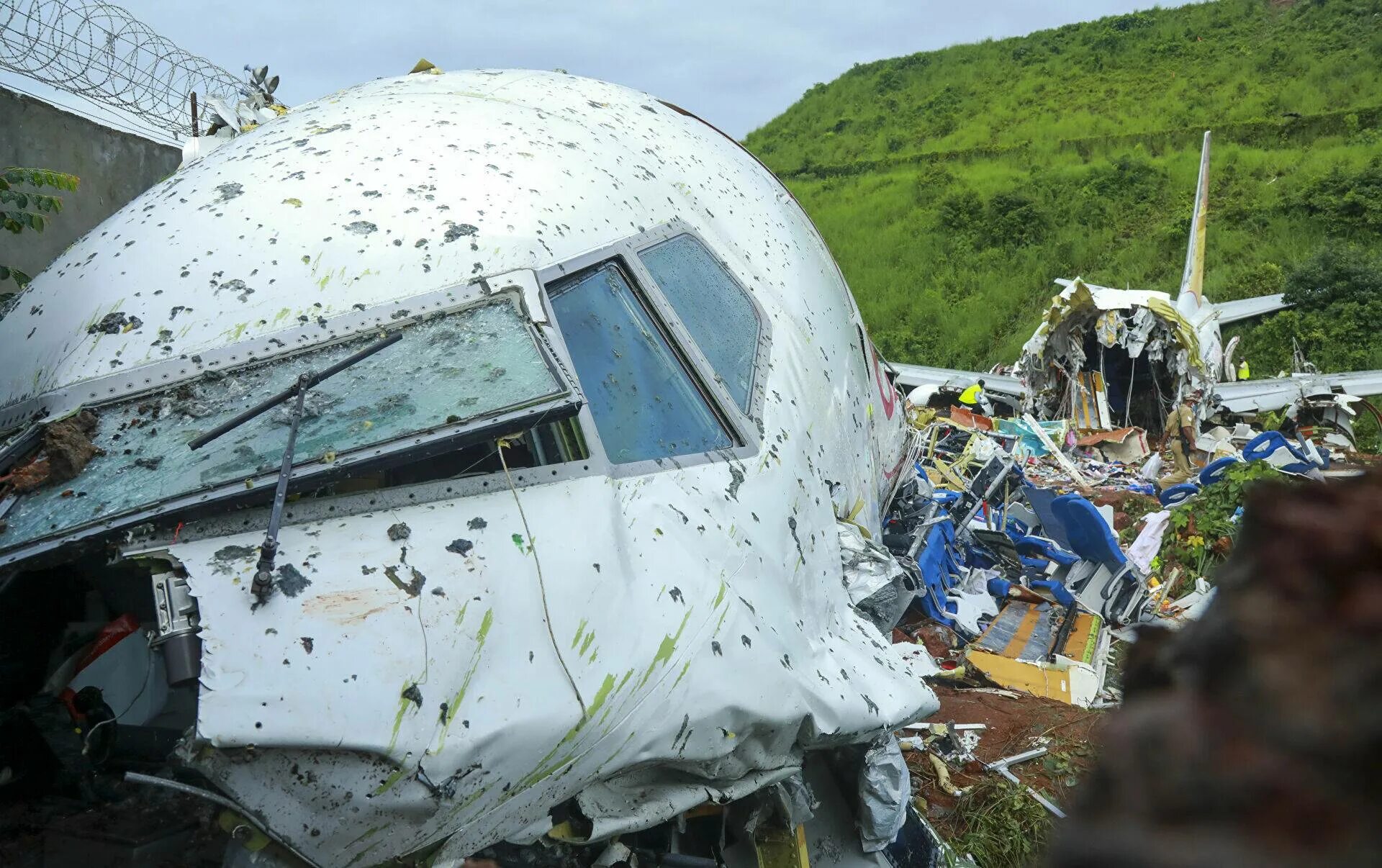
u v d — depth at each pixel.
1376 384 15.38
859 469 4.77
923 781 5.12
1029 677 6.51
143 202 3.58
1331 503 0.52
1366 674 0.44
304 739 2.19
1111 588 7.45
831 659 3.47
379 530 2.53
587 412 2.96
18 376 3.05
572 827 2.70
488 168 3.63
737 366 3.84
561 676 2.52
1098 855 0.44
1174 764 0.45
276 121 4.20
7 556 2.38
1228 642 0.49
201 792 2.26
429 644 2.37
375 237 3.22
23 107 6.59
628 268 3.65
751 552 3.22
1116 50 53.28
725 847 3.52
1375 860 0.39
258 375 2.86
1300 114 39.66
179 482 2.49
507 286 3.14
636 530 2.88
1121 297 15.95
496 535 2.60
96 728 2.74
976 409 16.25
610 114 4.78
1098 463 14.11
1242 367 18.67
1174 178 33.91
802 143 52.75
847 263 31.77
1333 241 23.34
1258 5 54.53
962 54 60.09
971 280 28.91
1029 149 41.75
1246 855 0.40
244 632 2.26
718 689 2.82
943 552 7.56
